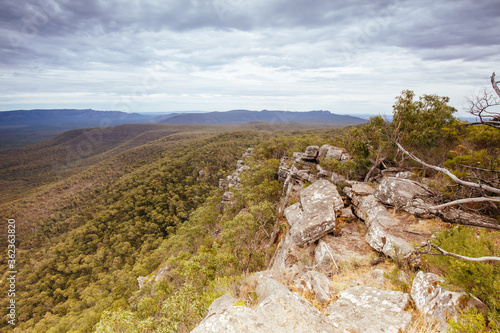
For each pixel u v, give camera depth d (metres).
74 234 75.62
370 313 4.61
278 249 17.59
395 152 21.83
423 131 18.38
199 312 8.06
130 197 91.25
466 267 4.50
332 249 10.66
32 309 52.78
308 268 10.20
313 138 52.66
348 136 28.98
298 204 18.14
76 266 63.09
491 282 4.15
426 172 19.02
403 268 7.74
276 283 5.79
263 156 67.25
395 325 4.12
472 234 5.84
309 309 3.85
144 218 83.31
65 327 41.22
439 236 6.35
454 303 4.32
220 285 9.05
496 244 6.54
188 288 9.51
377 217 11.23
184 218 85.31
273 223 26.05
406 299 5.08
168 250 51.94
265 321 3.43
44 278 60.66
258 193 39.34
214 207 64.19
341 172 24.52
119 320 10.34
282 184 42.22
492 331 3.48
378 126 21.95
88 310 44.06
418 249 6.15
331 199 14.16
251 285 6.84
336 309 4.94
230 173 101.06
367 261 9.23
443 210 7.89
